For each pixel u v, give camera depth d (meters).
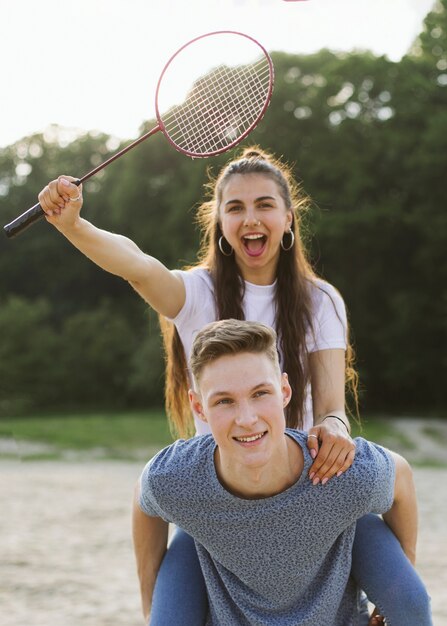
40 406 35.66
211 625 2.71
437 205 30.00
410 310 30.69
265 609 2.58
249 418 2.34
